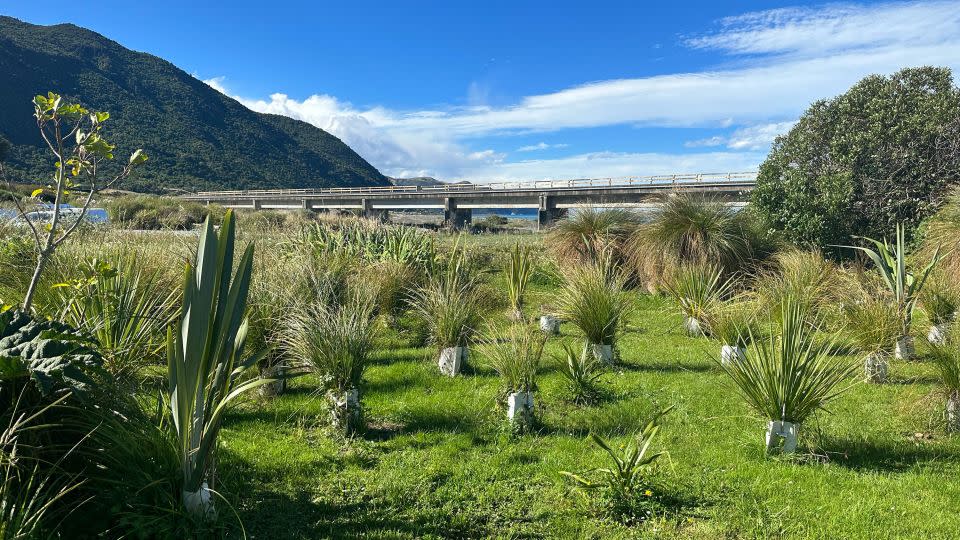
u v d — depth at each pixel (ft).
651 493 12.37
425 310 25.03
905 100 40.40
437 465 14.47
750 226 38.50
